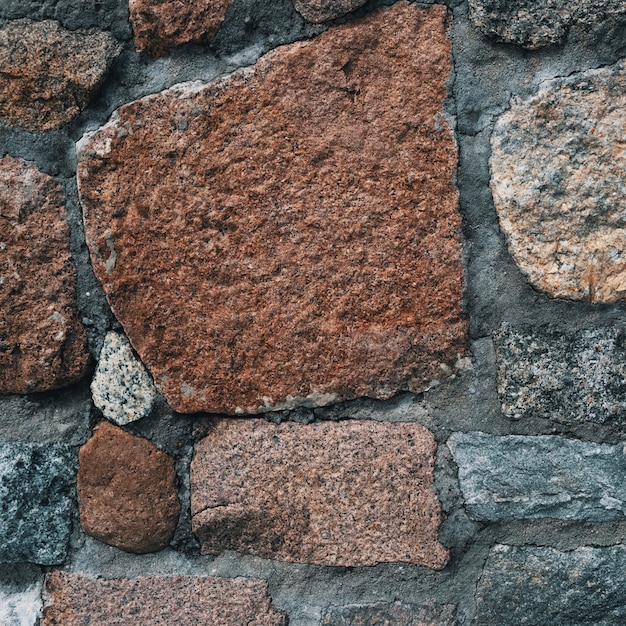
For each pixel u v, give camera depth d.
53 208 1.16
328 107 1.12
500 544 1.17
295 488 1.18
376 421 1.17
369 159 1.12
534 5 1.10
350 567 1.18
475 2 1.11
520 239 1.12
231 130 1.13
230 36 1.13
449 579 1.17
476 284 1.14
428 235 1.13
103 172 1.14
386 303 1.14
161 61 1.14
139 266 1.15
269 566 1.19
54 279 1.17
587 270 1.12
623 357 1.14
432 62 1.12
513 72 1.12
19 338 1.17
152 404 1.18
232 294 1.15
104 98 1.15
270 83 1.12
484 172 1.12
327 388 1.16
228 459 1.18
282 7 1.12
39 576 1.21
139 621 1.20
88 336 1.18
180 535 1.20
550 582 1.16
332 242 1.13
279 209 1.13
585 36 1.10
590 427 1.15
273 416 1.17
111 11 1.14
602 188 1.11
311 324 1.15
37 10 1.14
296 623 1.19
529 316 1.14
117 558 1.20
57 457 1.20
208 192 1.14
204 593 1.20
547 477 1.15
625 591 1.16
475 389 1.15
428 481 1.16
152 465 1.19
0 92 1.15
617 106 1.10
